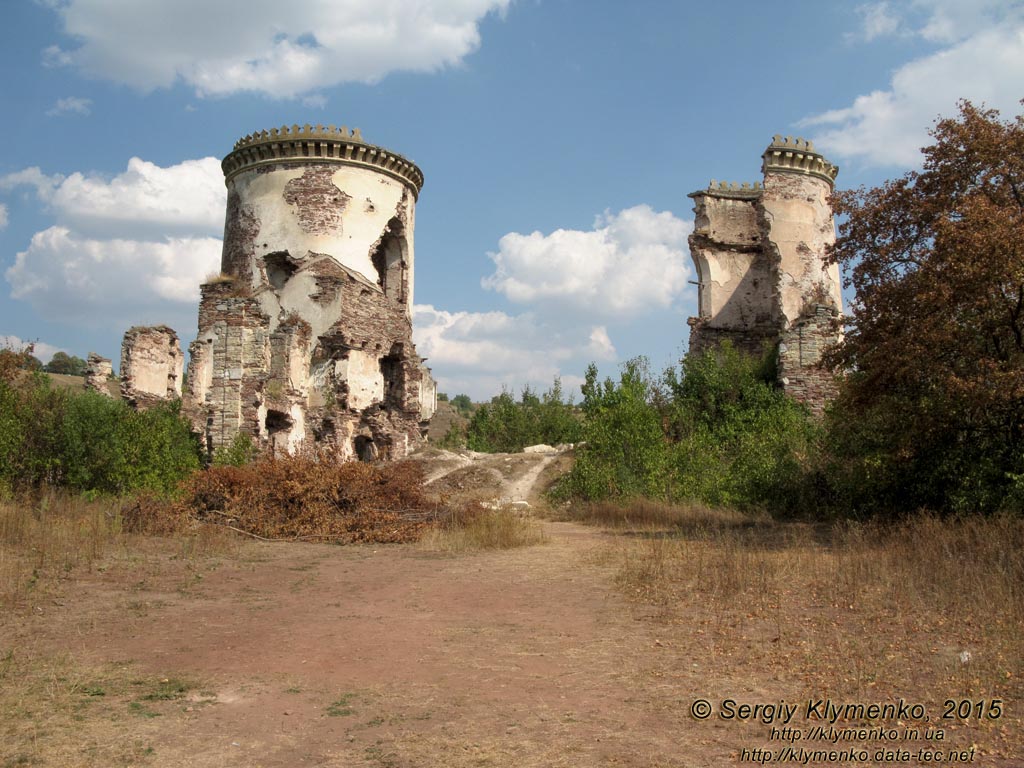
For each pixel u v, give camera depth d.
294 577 10.83
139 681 5.91
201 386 28.55
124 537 13.24
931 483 14.70
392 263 38.19
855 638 7.05
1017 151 13.67
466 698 5.62
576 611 8.52
